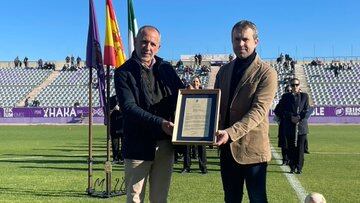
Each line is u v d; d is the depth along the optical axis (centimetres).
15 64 6619
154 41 486
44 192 888
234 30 476
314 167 1288
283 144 1296
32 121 4625
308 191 898
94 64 832
